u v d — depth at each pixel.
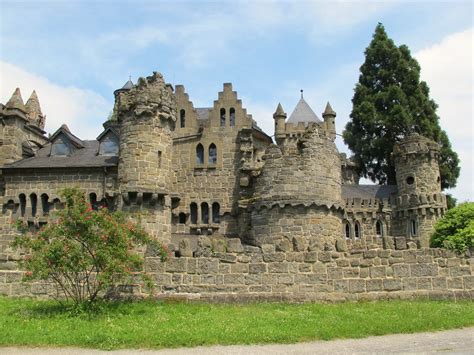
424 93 68.06
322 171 28.28
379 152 65.19
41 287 19.97
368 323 15.31
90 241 17.38
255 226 28.31
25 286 20.09
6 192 34.19
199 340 13.30
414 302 19.38
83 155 36.09
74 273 18.45
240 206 31.30
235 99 39.72
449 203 60.50
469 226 35.91
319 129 28.92
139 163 30.02
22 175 34.31
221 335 13.71
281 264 19.95
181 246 20.22
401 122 62.62
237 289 19.70
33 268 16.77
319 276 19.94
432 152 50.88
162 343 13.12
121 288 19.62
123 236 17.75
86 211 17.67
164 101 31.16
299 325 15.05
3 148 35.53
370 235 50.81
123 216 19.06
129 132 30.59
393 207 51.78
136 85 31.06
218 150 38.72
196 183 38.34
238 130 39.06
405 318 15.98
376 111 65.69
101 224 17.73
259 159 39.38
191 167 38.59
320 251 20.25
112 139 35.91
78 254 16.95
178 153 39.00
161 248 19.72
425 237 49.06
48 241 17.73
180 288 19.70
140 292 19.62
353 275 20.09
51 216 33.19
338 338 13.93
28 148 37.19
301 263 20.03
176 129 40.19
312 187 27.73
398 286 20.09
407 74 67.25
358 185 55.97
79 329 14.48
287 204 27.36
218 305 19.16
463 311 17.16
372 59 69.62
